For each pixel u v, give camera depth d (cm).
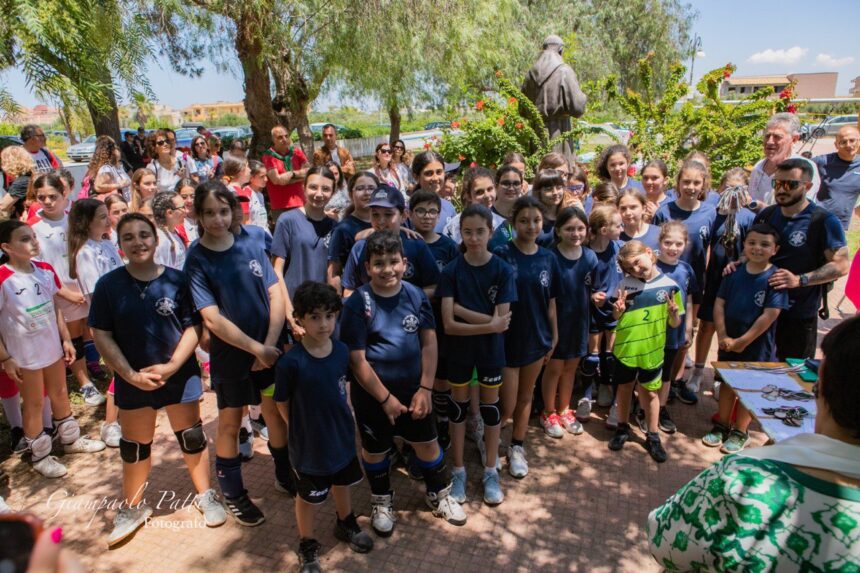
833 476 111
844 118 2150
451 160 806
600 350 436
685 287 392
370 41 958
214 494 319
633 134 840
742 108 783
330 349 273
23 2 231
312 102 1171
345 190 600
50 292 361
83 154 1480
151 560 286
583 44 2683
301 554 274
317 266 380
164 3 666
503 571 275
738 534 114
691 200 429
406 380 292
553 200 407
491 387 318
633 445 383
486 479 329
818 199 510
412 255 339
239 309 296
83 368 446
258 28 866
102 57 270
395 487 344
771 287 354
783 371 305
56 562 82
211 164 896
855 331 113
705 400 443
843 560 104
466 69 1163
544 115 729
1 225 341
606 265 410
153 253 289
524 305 334
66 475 360
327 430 264
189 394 300
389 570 276
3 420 422
